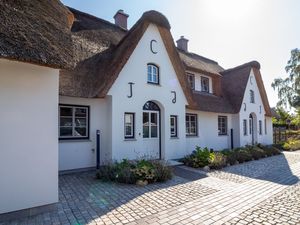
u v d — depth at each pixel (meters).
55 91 5.19
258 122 20.28
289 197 6.14
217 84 17.02
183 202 5.66
